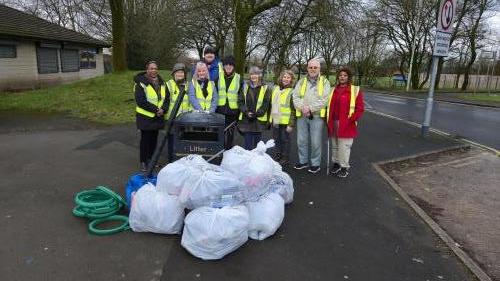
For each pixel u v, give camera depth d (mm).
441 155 8586
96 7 33312
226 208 3994
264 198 4461
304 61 35969
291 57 33562
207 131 5277
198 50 35000
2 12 20047
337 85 6609
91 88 15789
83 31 40594
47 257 3775
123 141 8641
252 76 6605
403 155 8344
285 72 6961
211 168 4258
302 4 19719
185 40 33281
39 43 20094
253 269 3736
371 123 12688
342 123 6426
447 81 50188
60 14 33125
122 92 15164
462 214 5355
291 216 4977
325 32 20609
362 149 8766
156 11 30828
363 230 4668
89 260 3756
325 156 8031
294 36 23062
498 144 10234
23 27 19516
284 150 7168
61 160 7016
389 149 8852
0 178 5969
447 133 11617
